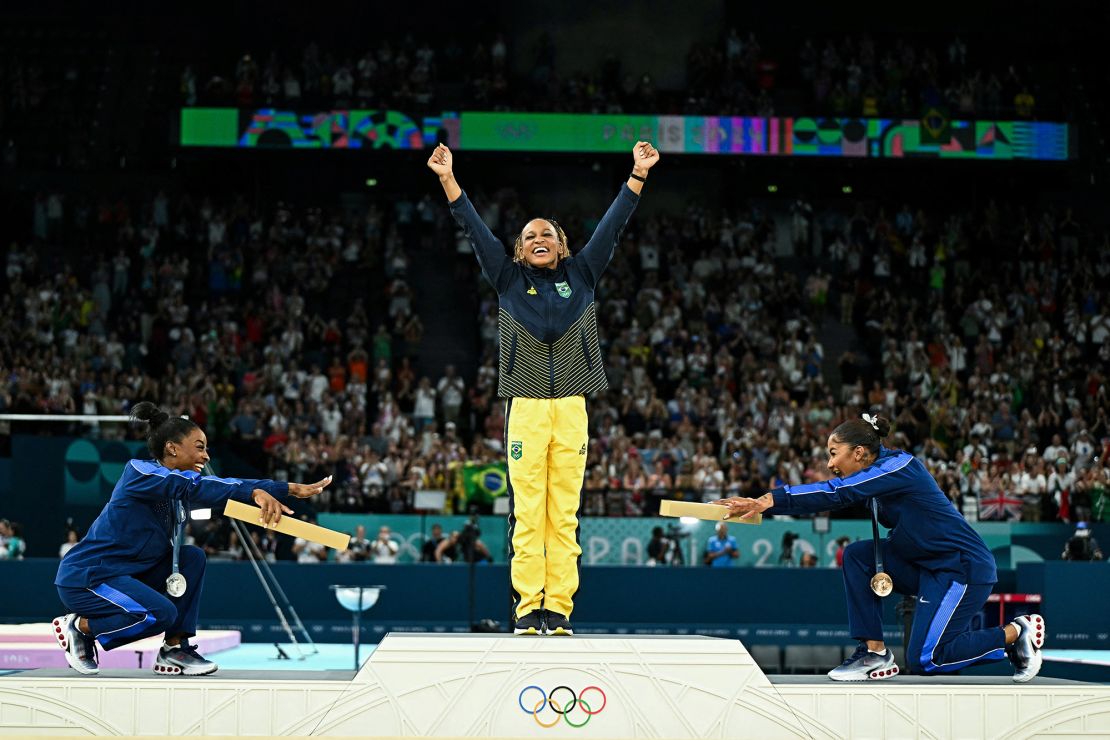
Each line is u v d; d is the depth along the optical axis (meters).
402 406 48.81
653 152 12.69
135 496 11.89
